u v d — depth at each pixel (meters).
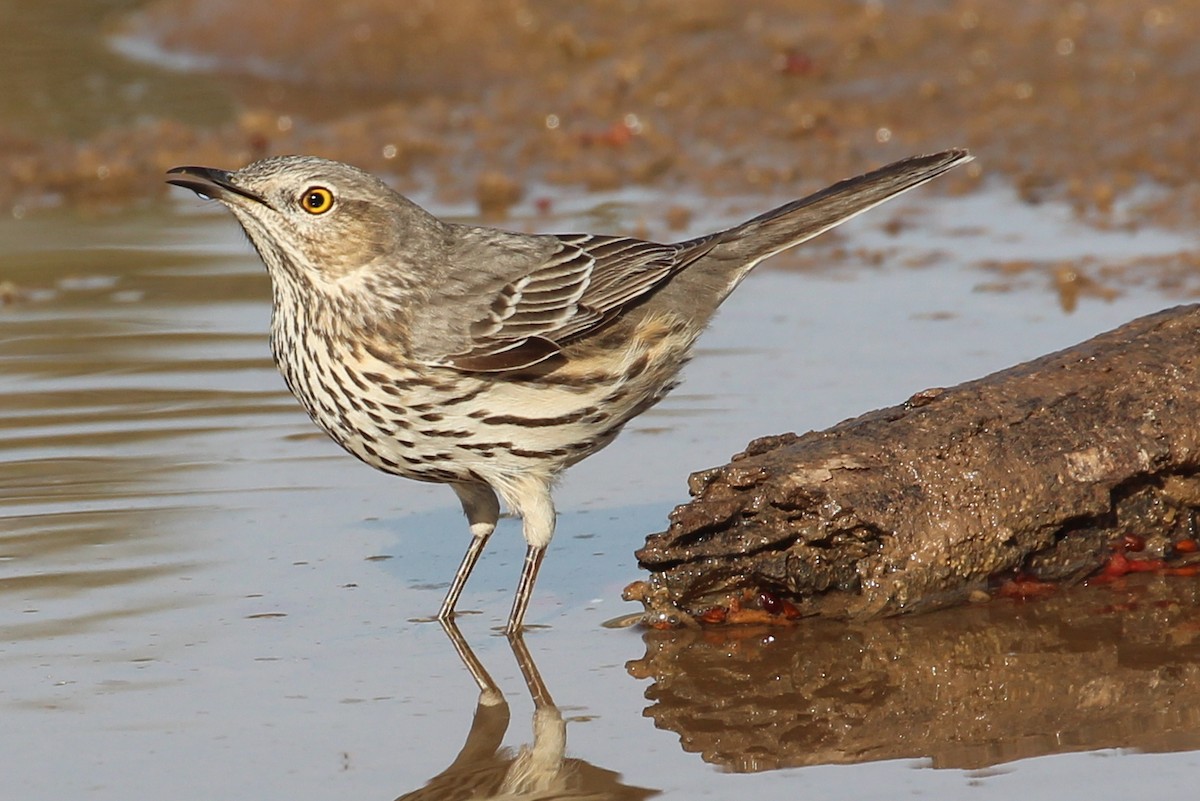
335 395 12.11
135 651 11.23
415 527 13.73
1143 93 23.84
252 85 30.12
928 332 17.41
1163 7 25.48
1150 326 12.41
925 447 11.75
